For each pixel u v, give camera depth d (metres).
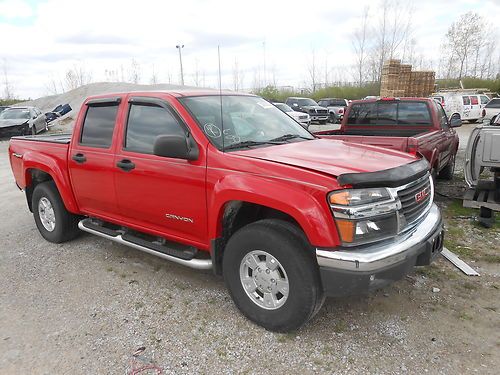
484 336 3.22
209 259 3.81
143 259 4.84
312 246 2.94
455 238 5.23
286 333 3.30
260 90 38.91
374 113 7.85
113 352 3.16
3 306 3.88
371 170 2.99
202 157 3.52
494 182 6.16
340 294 2.91
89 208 4.81
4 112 20.89
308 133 4.51
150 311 3.71
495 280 4.12
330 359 3.01
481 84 41.03
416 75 22.42
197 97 4.01
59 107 30.12
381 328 3.35
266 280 3.27
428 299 3.77
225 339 3.28
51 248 5.27
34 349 3.23
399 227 3.03
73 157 4.68
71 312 3.74
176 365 3.01
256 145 3.75
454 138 8.36
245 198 3.18
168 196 3.79
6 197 8.19
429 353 3.04
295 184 2.99
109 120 4.39
